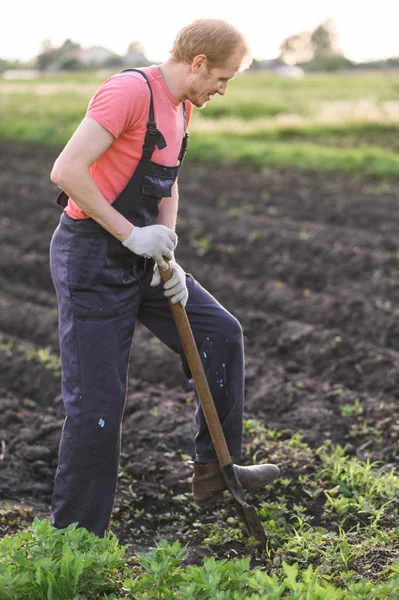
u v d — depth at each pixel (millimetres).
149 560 5234
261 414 9109
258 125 34938
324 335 11172
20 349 10789
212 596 4730
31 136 33375
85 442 5754
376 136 34594
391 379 10031
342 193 21531
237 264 15164
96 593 5348
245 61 5621
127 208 5699
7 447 8281
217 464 6285
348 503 6832
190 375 6422
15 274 14531
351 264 14711
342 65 168500
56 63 192125
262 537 6238
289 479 7273
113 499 5969
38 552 5230
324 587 4965
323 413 8906
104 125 5332
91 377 5762
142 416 8820
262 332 11727
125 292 5855
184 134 5910
